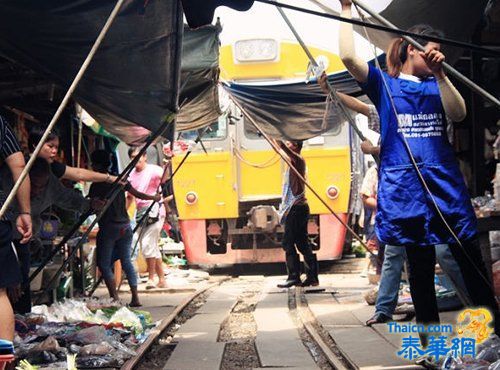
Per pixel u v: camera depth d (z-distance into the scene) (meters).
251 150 15.80
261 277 15.46
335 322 8.09
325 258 15.56
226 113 11.27
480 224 5.93
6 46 5.96
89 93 6.80
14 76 8.26
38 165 6.76
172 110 6.62
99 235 9.27
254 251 15.76
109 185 9.05
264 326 8.27
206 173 15.75
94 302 8.66
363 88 5.04
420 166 4.87
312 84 10.57
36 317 6.80
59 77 6.46
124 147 14.91
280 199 15.77
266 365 6.04
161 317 8.91
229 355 6.70
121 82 6.32
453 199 4.85
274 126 11.53
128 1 5.08
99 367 5.75
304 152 15.53
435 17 7.19
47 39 5.73
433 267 5.00
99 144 12.97
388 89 4.96
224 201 15.66
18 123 9.81
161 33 5.50
